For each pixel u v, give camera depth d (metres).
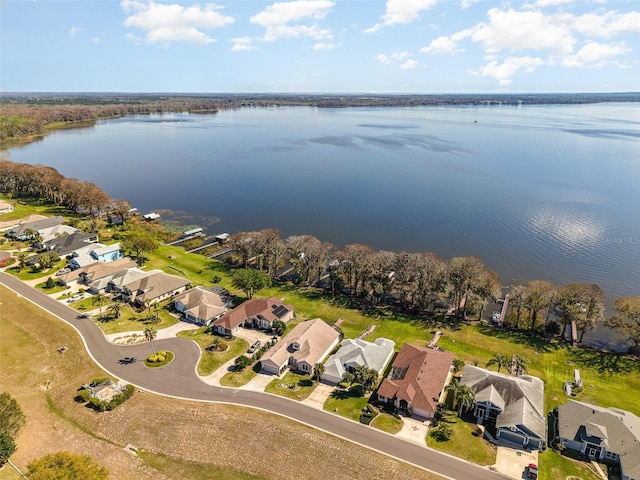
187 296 94.88
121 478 49.72
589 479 52.91
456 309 95.25
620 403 67.06
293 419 61.72
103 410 61.78
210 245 138.25
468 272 93.06
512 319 95.38
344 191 198.75
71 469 43.06
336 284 106.12
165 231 149.25
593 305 84.50
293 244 112.06
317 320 85.62
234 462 53.19
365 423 61.31
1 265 111.81
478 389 65.56
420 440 58.59
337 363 73.25
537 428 57.88
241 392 67.44
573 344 86.00
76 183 162.50
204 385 68.75
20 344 77.94
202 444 55.97
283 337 83.75
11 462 50.62
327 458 54.47
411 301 101.94
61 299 95.81
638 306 80.06
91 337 81.25
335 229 152.62
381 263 101.12
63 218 148.38
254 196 192.75
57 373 70.38
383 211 170.75
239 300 99.69
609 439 56.56
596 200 180.62
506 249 133.62
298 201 184.75
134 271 103.81
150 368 72.62
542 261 124.88
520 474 53.38
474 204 178.00
